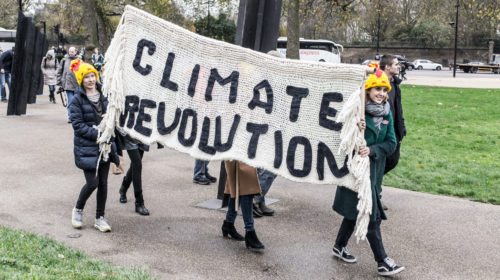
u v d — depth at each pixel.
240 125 4.73
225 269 4.46
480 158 9.93
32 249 4.44
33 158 8.95
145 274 4.10
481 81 37.00
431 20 77.31
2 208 6.02
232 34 52.34
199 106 4.88
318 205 6.67
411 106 19.17
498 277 4.46
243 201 4.90
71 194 6.76
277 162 4.56
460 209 6.51
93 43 21.72
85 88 5.20
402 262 4.76
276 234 5.48
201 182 7.60
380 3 32.88
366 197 4.14
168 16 36.00
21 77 14.38
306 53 51.50
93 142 5.21
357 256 4.90
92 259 4.40
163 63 5.02
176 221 5.81
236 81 4.76
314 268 4.56
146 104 5.06
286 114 4.55
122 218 5.84
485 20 69.69
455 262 4.78
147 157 9.50
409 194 7.23
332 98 4.37
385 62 5.77
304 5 27.28
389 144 4.38
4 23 69.88
